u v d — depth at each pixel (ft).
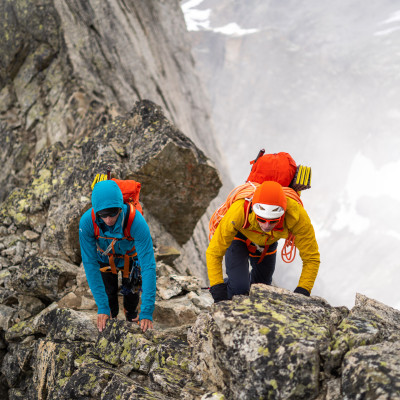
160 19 66.85
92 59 38.01
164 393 9.59
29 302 16.37
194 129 69.15
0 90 36.42
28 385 13.79
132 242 11.69
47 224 19.44
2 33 37.19
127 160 20.36
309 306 9.01
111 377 10.23
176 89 63.82
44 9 36.65
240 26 520.42
